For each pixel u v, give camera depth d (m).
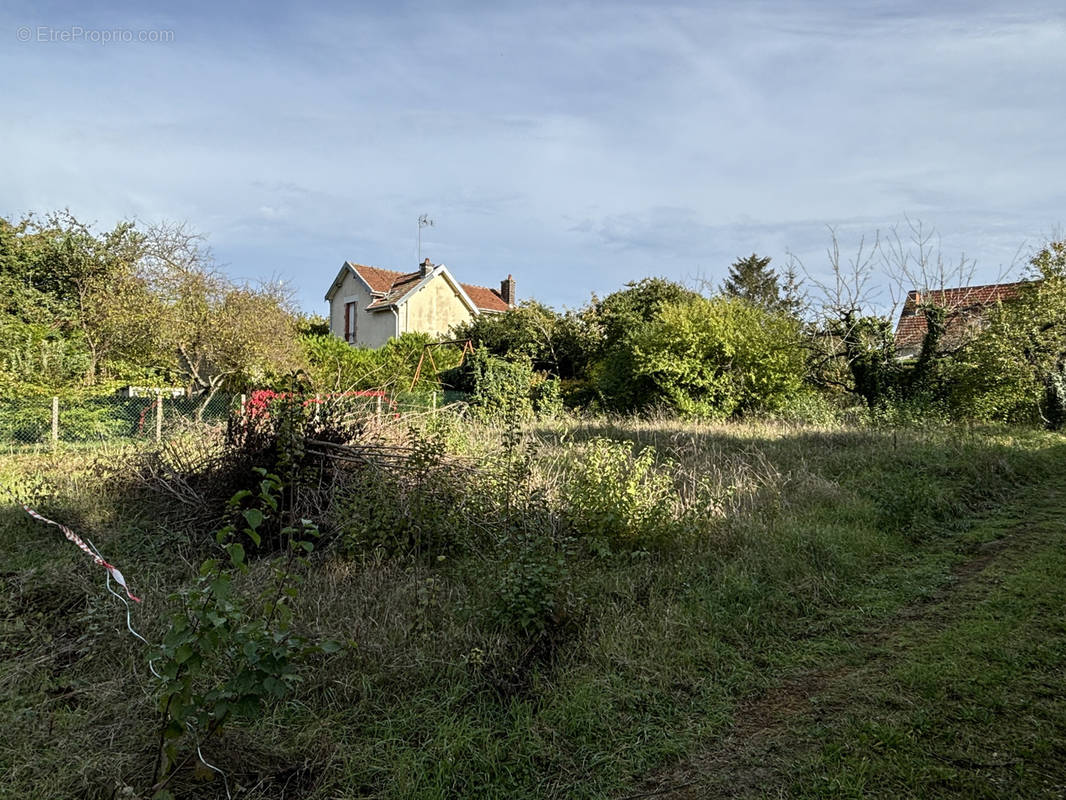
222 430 7.52
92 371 16.89
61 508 6.60
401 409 11.16
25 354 15.66
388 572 4.99
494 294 41.25
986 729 3.17
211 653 2.65
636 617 4.38
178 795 2.69
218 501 6.15
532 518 5.87
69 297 22.09
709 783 2.87
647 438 11.77
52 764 2.79
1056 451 11.54
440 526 5.61
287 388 6.58
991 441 11.33
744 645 4.18
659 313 18.95
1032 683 3.59
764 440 11.27
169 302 17.98
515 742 3.12
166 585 4.86
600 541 5.52
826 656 4.10
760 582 5.06
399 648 3.80
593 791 2.83
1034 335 15.92
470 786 2.82
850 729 3.22
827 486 7.76
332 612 4.17
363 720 3.26
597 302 24.45
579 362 23.73
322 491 6.04
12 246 21.20
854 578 5.43
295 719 3.22
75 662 3.76
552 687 3.56
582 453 8.51
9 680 3.44
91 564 5.22
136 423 13.52
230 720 3.11
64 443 11.70
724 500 6.73
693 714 3.43
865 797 2.70
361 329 35.44
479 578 4.85
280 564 4.84
